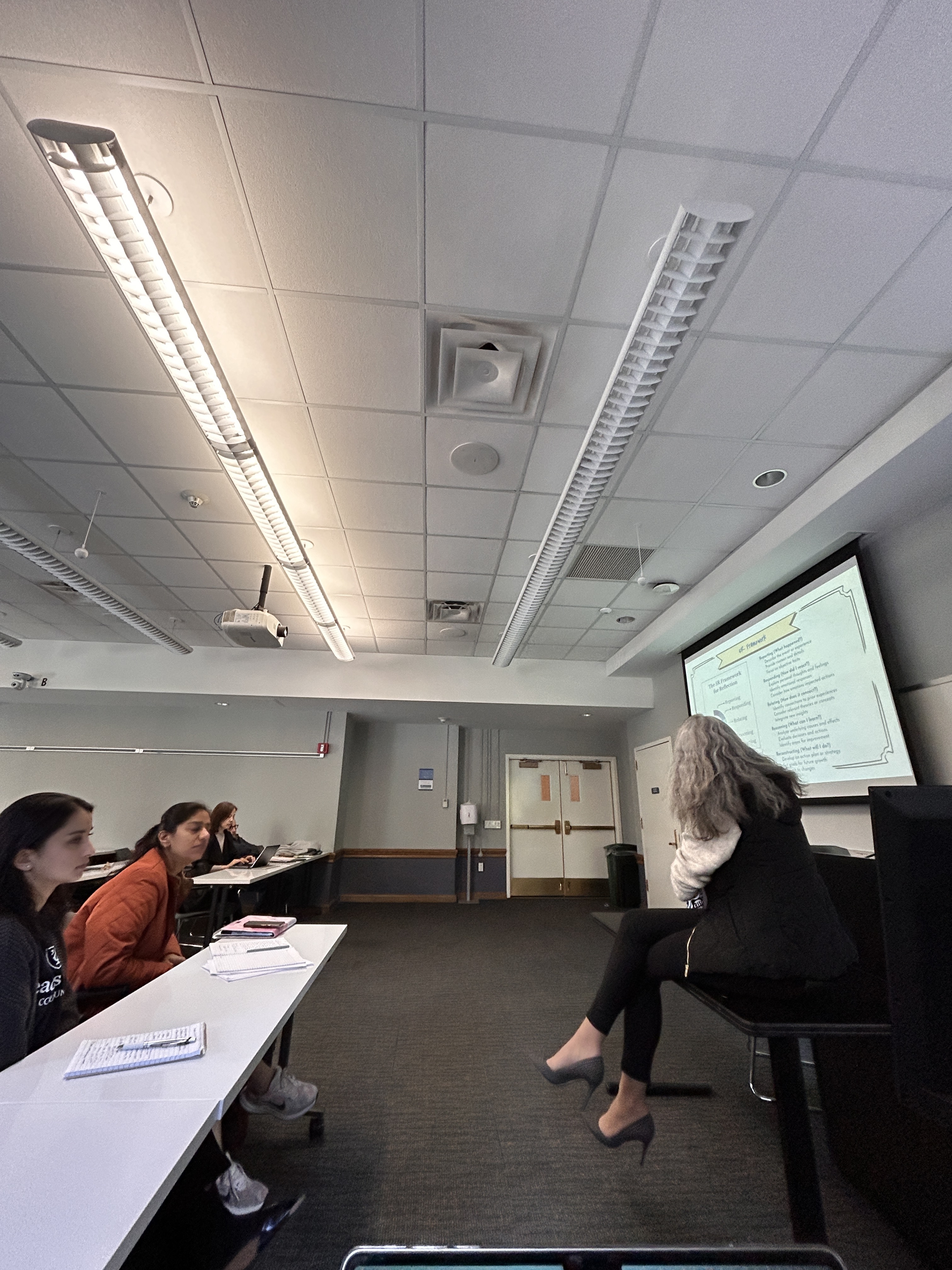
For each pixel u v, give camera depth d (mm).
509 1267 379
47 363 2348
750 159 1603
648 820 6586
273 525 3229
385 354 2271
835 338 2178
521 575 4320
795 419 2627
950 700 2723
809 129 1531
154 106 1499
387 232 1805
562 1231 1478
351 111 1505
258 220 1772
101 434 2787
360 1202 1586
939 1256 1322
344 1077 2344
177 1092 936
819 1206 894
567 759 8078
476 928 5469
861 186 1661
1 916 1188
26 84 1453
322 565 4188
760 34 1357
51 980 1315
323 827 6648
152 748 6781
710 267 1762
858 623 3203
